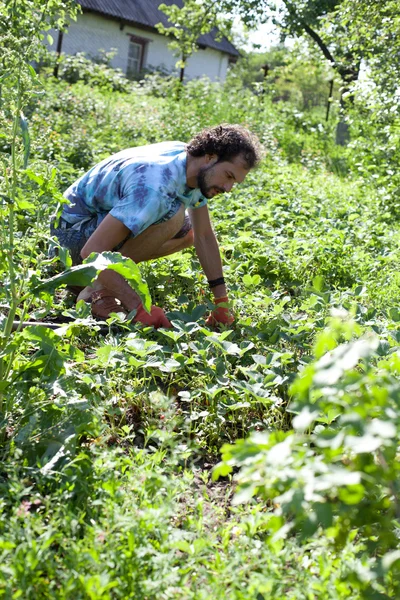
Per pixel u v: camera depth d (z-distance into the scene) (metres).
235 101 17.06
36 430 2.37
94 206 3.87
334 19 11.20
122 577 1.75
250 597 1.71
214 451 2.76
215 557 1.94
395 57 9.85
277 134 14.72
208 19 18.69
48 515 2.00
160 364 2.94
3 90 2.74
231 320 3.85
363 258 5.60
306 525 1.49
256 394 2.86
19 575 1.66
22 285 2.55
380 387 1.51
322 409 1.48
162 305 4.28
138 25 26.45
